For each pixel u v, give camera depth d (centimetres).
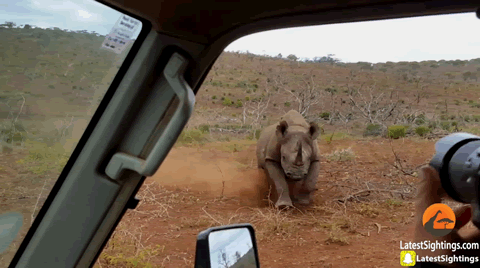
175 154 1373
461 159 92
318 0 102
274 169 791
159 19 122
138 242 525
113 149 136
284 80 4891
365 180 993
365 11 101
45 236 142
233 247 148
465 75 6109
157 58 129
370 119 2153
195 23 121
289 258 555
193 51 128
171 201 798
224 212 746
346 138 1841
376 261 536
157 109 132
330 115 2723
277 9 111
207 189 904
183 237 612
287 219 704
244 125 2434
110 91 135
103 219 140
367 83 5434
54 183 144
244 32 123
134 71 131
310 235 646
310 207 795
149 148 132
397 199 838
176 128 120
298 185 812
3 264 149
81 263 144
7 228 149
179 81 124
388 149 1438
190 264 513
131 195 143
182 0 113
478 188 86
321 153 1411
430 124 2184
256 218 714
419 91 4853
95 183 138
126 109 132
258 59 6831
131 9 121
